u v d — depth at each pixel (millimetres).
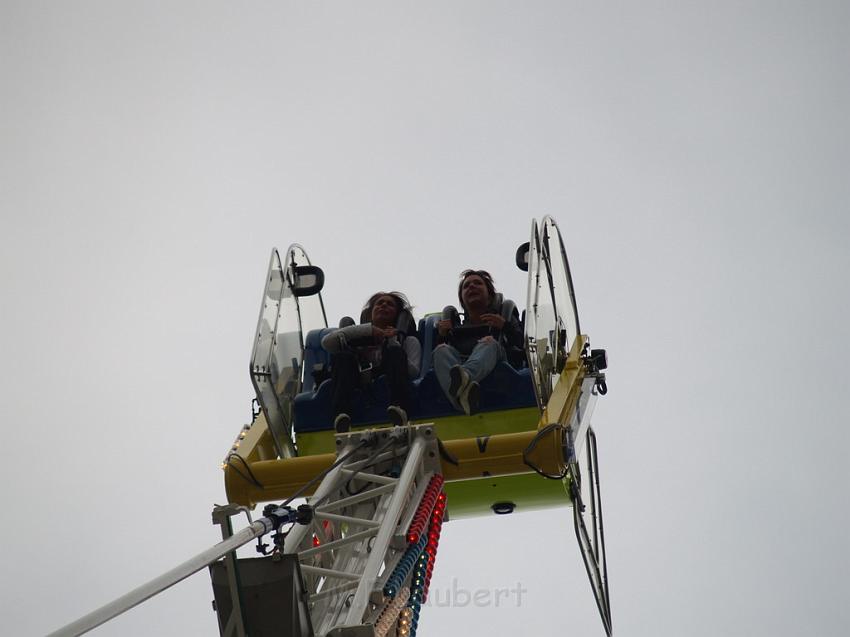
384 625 18062
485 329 26656
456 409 25688
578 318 29609
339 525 21906
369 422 26203
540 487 24250
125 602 11891
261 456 24875
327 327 30844
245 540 15086
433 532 21375
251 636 15836
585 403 25672
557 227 29266
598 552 26688
